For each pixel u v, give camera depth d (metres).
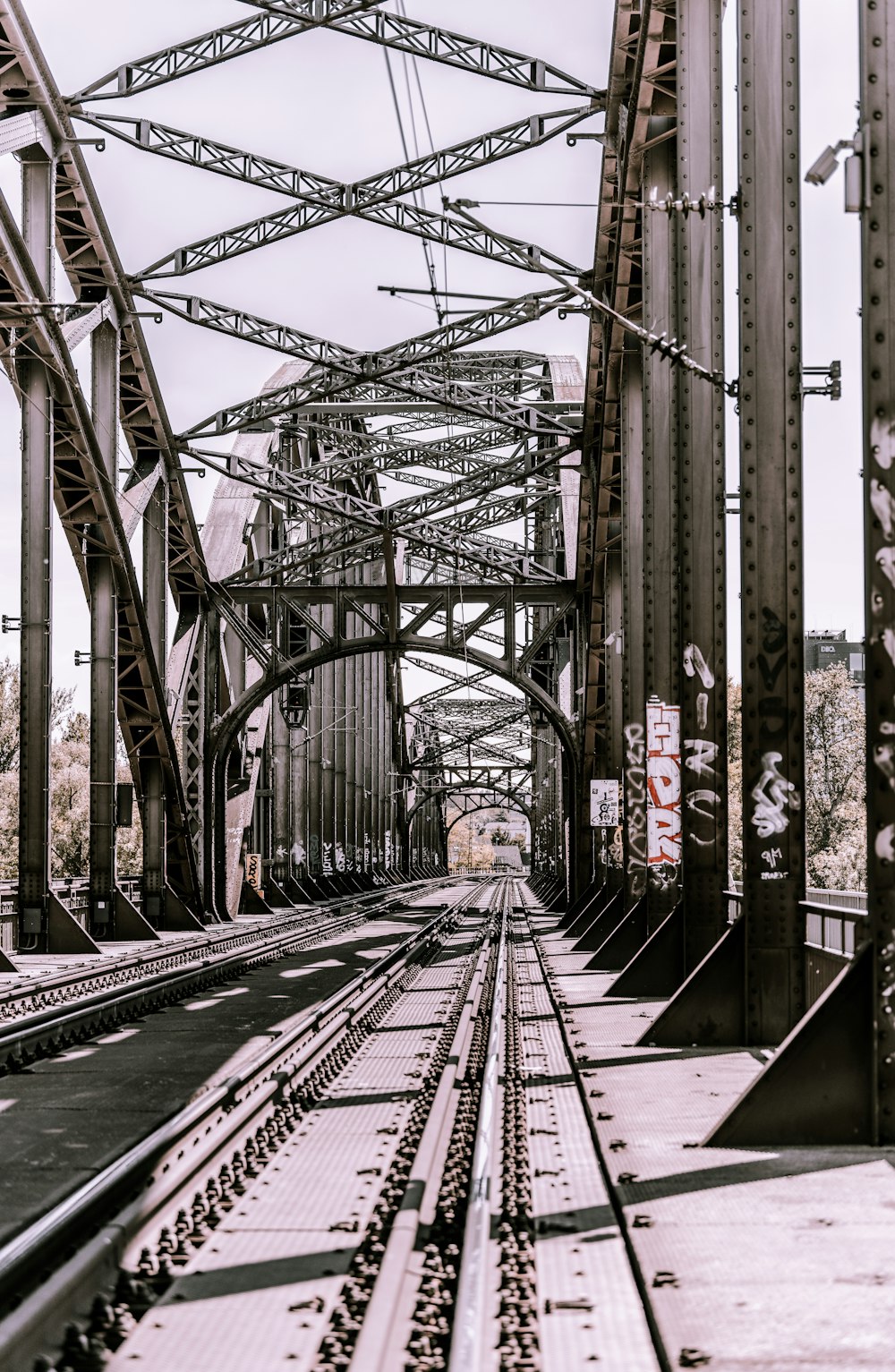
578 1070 13.69
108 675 32.66
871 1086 10.18
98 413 32.03
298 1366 6.04
